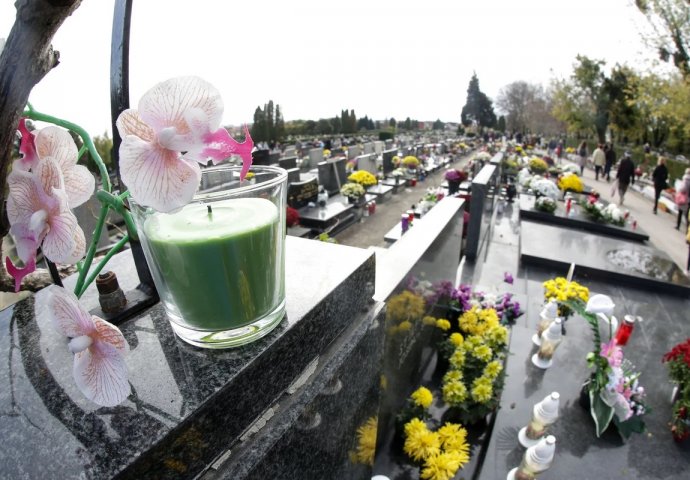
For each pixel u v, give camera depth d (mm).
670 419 2926
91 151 772
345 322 1235
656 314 4902
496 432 2693
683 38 15367
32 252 633
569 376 3297
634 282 5648
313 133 36719
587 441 2699
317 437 1094
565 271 6090
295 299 1056
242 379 781
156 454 617
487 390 2562
